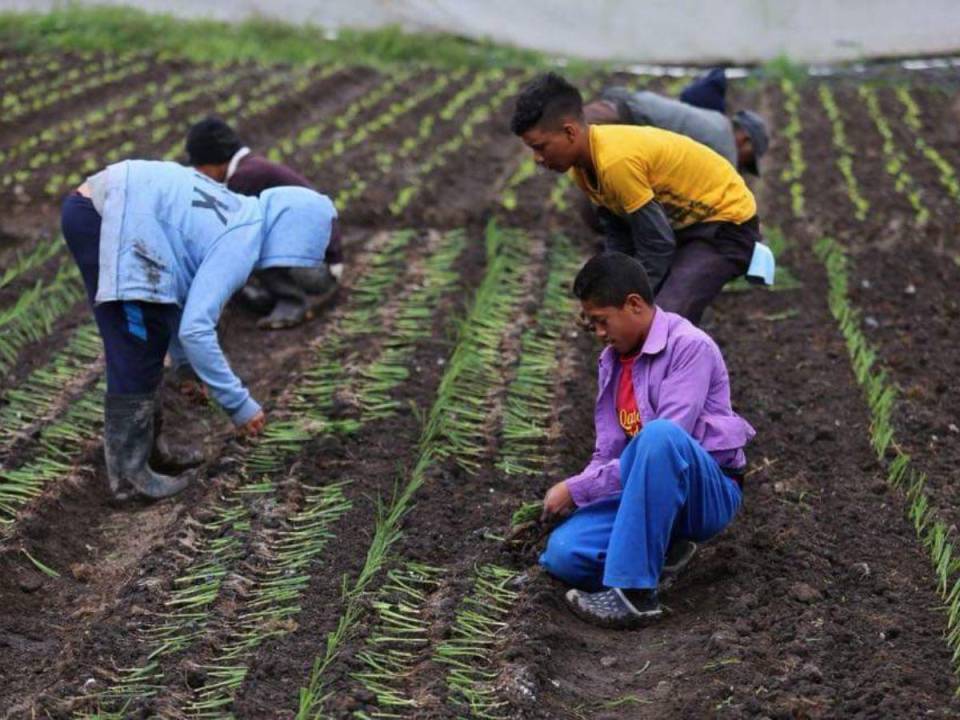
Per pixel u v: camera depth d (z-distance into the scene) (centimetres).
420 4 1936
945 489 722
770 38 1862
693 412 589
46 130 1465
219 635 577
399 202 1207
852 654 561
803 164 1384
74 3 1925
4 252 1112
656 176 695
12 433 768
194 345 648
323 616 592
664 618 605
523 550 642
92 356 889
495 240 1077
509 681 538
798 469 748
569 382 850
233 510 686
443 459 739
